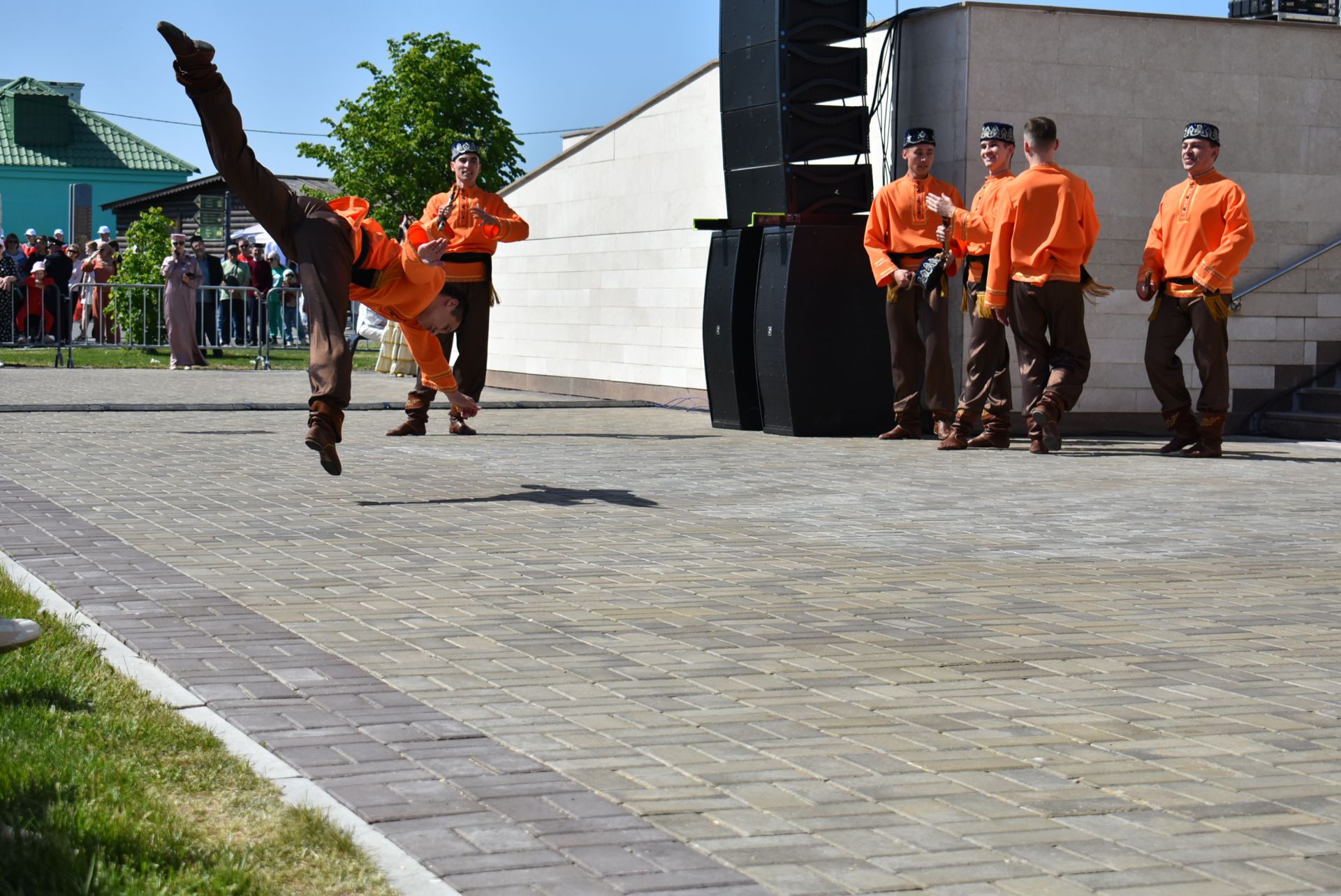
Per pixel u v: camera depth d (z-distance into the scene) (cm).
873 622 580
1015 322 1245
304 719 435
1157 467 1144
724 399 1448
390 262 878
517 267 2108
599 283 1920
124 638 525
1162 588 655
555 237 2016
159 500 856
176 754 397
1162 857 342
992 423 1274
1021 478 1056
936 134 1424
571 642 538
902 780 393
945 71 1412
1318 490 1004
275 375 2217
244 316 2592
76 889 302
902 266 1315
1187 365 1481
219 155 810
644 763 404
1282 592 651
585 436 1329
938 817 365
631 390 1862
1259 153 1490
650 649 530
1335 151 1514
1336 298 1508
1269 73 1487
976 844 348
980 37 1390
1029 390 1250
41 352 2578
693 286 1745
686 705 460
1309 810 374
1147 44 1445
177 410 1492
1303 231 1510
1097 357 1456
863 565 701
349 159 5097
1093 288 1238
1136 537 795
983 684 491
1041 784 391
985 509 895
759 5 1394
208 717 435
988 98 1397
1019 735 434
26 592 584
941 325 1301
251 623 553
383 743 415
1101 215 1441
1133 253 1455
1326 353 1507
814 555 728
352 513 828
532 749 413
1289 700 475
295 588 621
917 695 476
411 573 661
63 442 1155
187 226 5416
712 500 916
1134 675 505
